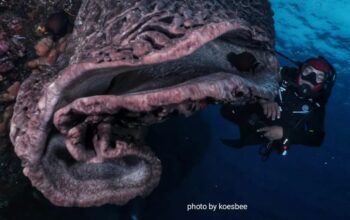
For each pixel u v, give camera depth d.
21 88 2.31
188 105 1.87
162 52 1.73
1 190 4.28
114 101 1.73
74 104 1.75
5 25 3.18
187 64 2.50
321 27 12.37
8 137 3.67
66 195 2.19
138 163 2.45
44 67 2.44
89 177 2.32
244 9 2.64
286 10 11.81
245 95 2.03
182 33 1.82
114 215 7.12
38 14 3.33
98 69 1.76
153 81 2.34
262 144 4.81
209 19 1.94
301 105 4.54
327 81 4.47
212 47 2.70
